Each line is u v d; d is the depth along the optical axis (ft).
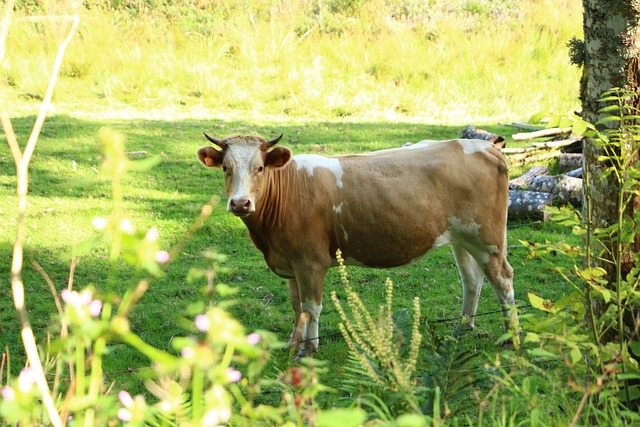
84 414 10.80
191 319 24.40
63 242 30.66
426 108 51.29
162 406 9.80
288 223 21.24
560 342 12.54
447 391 14.34
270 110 51.01
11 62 53.47
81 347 9.03
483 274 22.74
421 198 21.27
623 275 15.24
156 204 34.83
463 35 60.13
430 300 26.09
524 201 32.83
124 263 29.09
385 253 21.65
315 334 21.70
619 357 12.84
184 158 40.91
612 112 14.87
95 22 58.08
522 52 57.00
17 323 23.94
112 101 51.47
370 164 21.62
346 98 52.13
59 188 36.27
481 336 22.72
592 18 14.89
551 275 27.68
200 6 65.26
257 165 20.36
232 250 30.83
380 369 14.35
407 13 65.87
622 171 13.38
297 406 9.91
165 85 53.62
